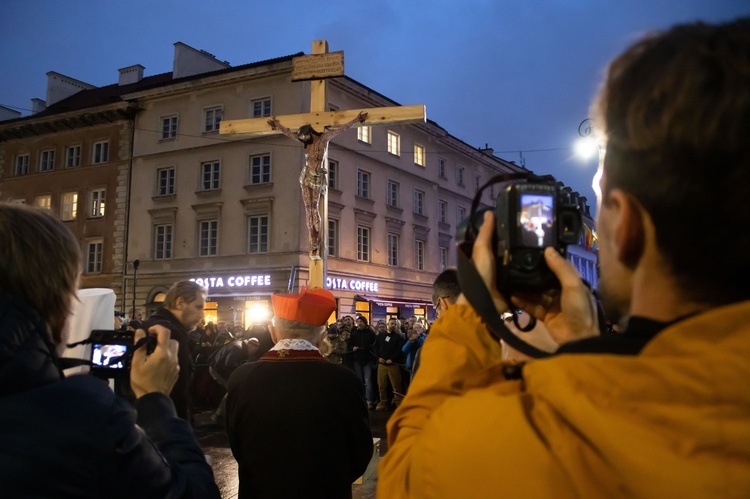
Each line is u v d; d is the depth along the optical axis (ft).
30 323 3.29
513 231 2.51
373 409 33.45
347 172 75.51
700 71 1.65
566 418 1.72
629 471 1.49
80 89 107.34
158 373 4.28
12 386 3.16
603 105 2.05
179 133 76.84
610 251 2.10
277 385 7.23
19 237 3.47
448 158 96.94
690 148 1.62
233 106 73.67
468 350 2.55
